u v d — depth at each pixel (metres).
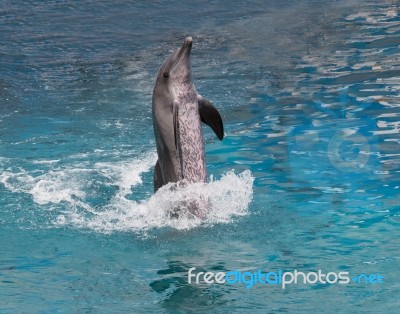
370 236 12.45
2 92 21.05
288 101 19.17
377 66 21.08
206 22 26.70
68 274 11.61
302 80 20.59
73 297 10.86
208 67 22.22
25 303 10.70
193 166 13.38
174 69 13.09
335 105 18.55
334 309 10.23
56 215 13.78
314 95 19.39
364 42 23.34
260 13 27.52
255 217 13.30
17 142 17.52
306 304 10.41
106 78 22.02
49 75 22.41
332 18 26.22
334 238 12.44
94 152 16.78
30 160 16.41
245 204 13.77
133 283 11.25
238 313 10.20
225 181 14.02
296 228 12.87
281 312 10.20
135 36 25.62
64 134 17.92
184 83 13.16
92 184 15.05
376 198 13.85
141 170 15.70
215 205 13.65
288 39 24.30
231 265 11.68
